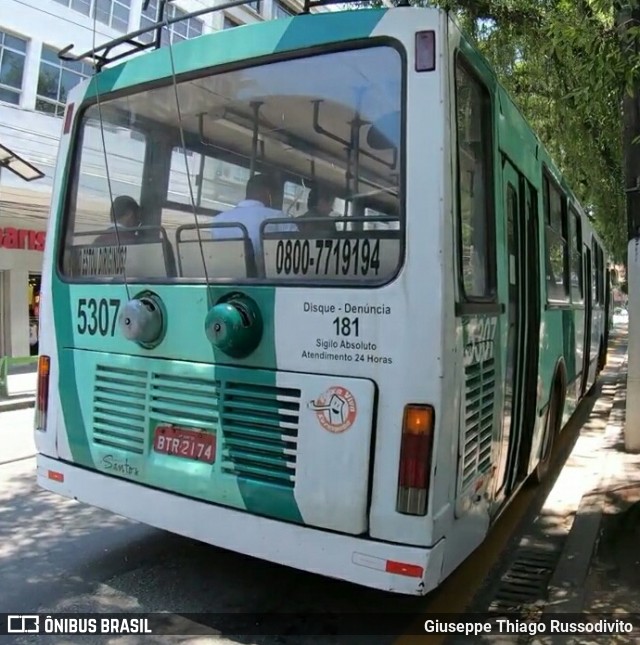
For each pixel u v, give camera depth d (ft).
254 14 69.67
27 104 49.26
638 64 13.15
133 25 57.11
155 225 12.08
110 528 15.81
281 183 10.75
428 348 9.27
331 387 9.79
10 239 50.49
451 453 9.61
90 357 12.48
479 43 26.40
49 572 13.35
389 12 9.87
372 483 9.51
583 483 20.58
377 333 9.53
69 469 12.71
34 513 16.89
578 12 17.35
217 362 10.84
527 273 14.87
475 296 10.74
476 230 11.00
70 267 13.21
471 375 10.40
